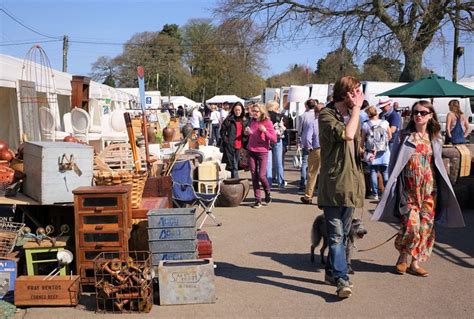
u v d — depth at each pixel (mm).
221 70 70000
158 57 71125
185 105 53875
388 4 28000
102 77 71562
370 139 11047
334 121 5219
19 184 5945
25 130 11023
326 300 5301
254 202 10992
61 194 5574
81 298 5332
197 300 5211
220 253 7070
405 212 6086
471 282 5855
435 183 6164
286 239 7863
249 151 10406
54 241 5473
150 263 5406
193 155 11109
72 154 5613
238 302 5250
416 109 6027
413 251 6043
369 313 4949
